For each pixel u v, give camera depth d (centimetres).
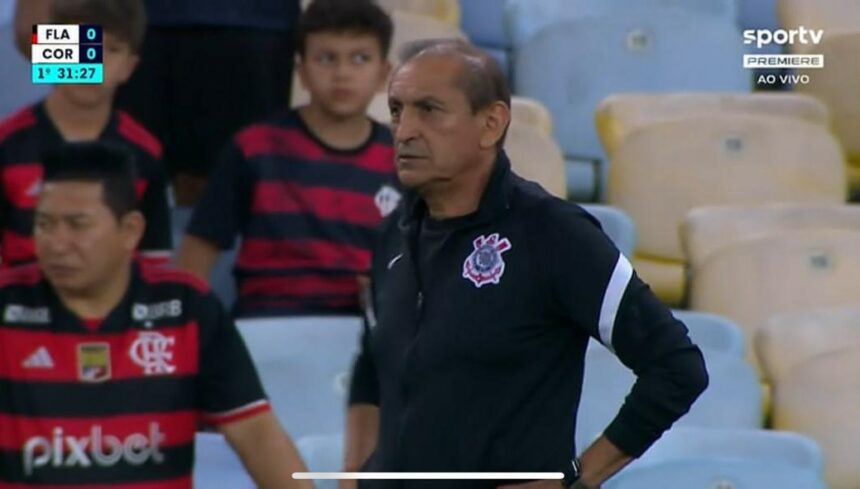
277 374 1516
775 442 1513
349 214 1694
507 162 1112
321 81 1681
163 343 1124
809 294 1945
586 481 1079
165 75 1877
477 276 1088
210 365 1138
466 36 2534
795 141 2195
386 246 1171
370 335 1176
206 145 1888
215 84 1877
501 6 2659
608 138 2252
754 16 2733
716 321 1780
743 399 1662
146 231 1424
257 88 1878
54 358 1112
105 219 1108
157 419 1119
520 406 1085
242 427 1145
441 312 1092
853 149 2436
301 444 1374
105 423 1111
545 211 1085
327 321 1581
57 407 1109
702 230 2011
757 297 1945
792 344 1788
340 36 1678
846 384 1717
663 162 2172
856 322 1805
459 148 1091
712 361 1670
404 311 1116
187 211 1841
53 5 1445
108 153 1123
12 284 1122
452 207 1107
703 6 2647
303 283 1683
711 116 2191
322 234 1688
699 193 2166
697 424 1644
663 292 2158
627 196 2170
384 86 1842
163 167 1445
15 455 1107
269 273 1683
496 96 1098
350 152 1705
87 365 1113
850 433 1709
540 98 2400
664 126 2184
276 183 1684
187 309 1130
